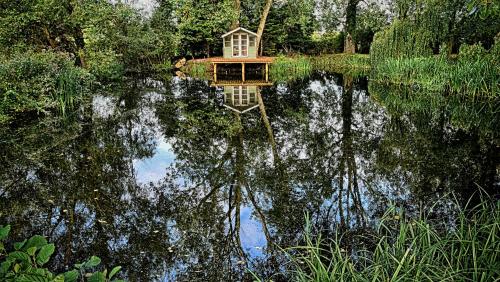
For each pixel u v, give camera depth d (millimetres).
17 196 4797
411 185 4969
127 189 5090
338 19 26562
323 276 2432
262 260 3346
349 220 3980
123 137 7703
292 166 5977
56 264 3305
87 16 13961
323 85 15367
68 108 9844
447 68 11656
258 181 5379
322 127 8578
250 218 4195
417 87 13055
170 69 21062
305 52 25953
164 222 4145
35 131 7840
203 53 24188
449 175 5281
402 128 8344
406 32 14445
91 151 6738
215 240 3727
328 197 4688
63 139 7406
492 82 10078
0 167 5863
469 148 6633
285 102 11742
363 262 3025
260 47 24578
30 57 9242
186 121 9180
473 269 2402
